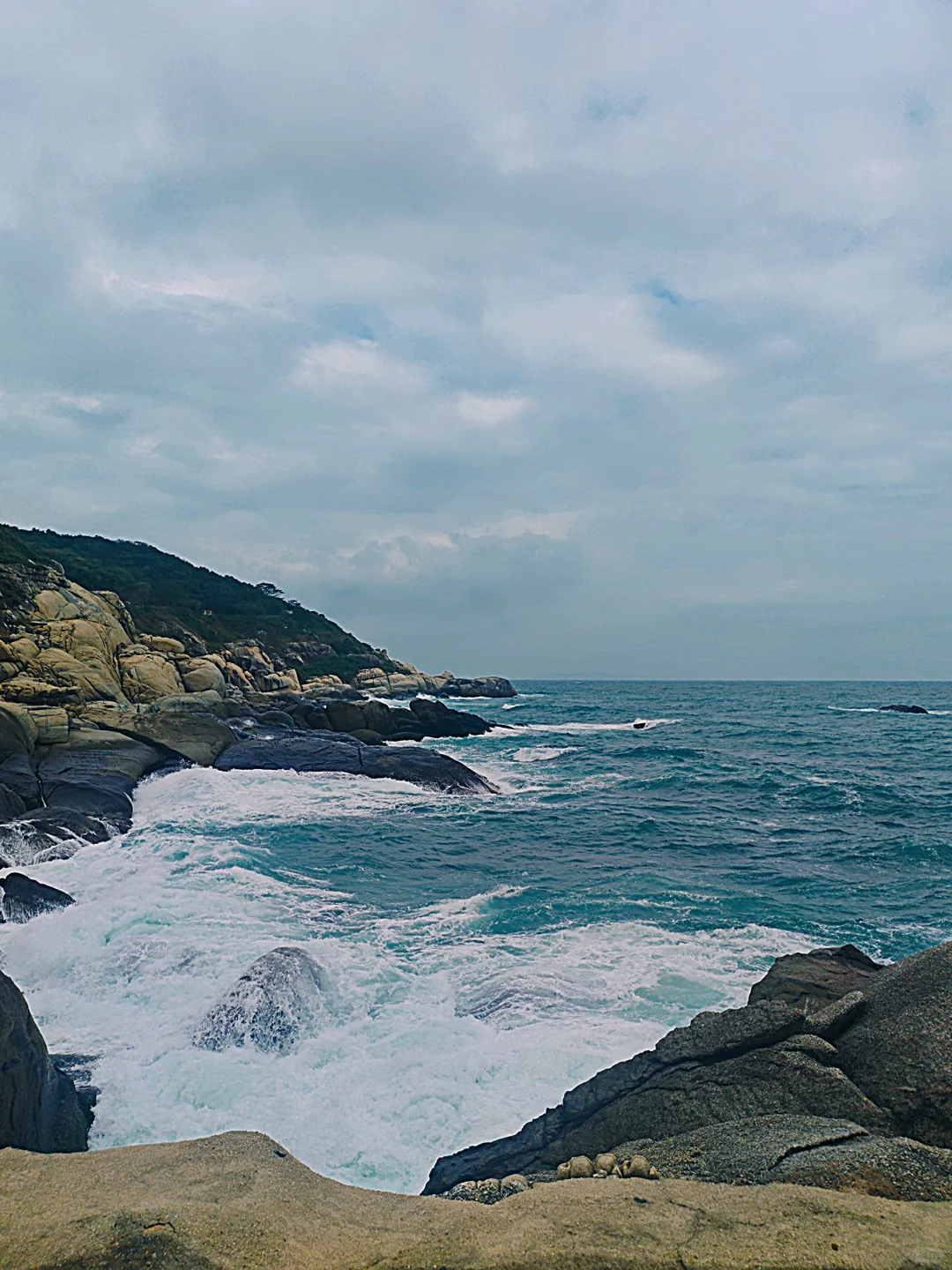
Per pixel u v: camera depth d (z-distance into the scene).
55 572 40.28
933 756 39.22
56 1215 3.55
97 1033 9.06
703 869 17.23
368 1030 9.17
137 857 16.94
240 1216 3.53
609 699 106.56
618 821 22.77
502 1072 8.12
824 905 14.38
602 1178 4.08
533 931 12.77
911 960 6.61
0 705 23.23
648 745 43.41
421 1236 3.45
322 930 12.70
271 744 30.58
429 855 18.42
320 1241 3.39
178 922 12.52
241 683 55.53
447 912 13.90
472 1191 4.55
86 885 14.70
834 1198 3.72
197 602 85.06
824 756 39.16
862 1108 5.32
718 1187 3.87
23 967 10.88
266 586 102.69
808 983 7.86
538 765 35.81
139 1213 3.50
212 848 17.89
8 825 17.36
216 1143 4.45
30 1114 5.99
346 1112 7.50
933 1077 5.28
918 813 24.05
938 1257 3.22
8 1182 3.91
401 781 28.33
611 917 13.55
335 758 29.61
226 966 10.73
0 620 32.97
